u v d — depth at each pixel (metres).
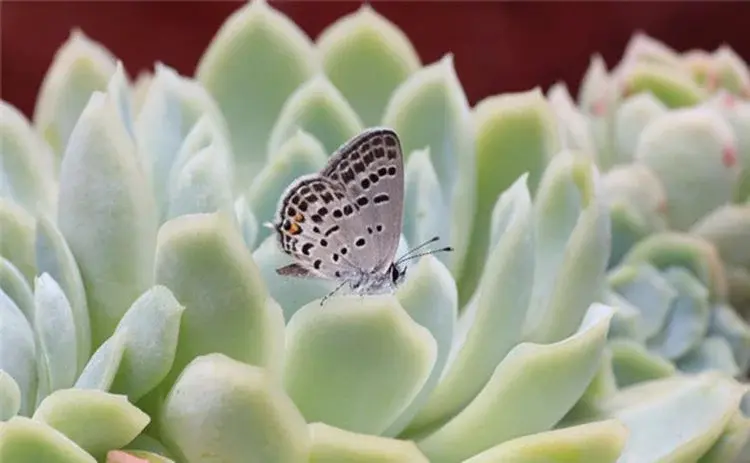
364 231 0.15
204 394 0.14
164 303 0.15
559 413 0.16
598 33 0.30
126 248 0.15
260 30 0.18
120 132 0.15
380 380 0.15
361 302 0.15
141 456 0.14
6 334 0.15
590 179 0.17
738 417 0.16
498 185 0.18
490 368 0.16
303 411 0.15
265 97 0.18
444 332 0.16
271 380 0.14
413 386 0.15
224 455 0.14
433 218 0.17
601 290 0.18
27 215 0.16
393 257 0.16
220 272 0.15
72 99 0.18
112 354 0.15
